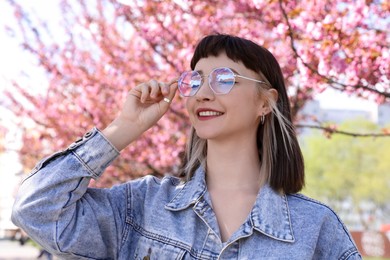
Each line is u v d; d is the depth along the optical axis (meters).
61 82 7.04
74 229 1.88
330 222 1.93
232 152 1.97
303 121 6.39
